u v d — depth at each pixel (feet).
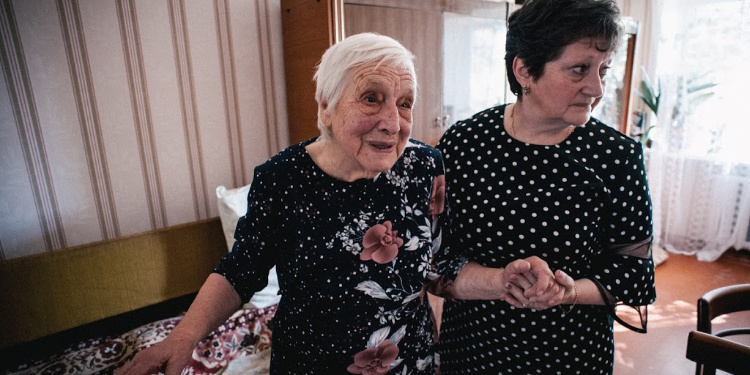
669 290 8.59
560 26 2.08
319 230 2.26
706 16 9.25
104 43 4.92
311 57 5.54
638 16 10.46
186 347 2.03
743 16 8.87
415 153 2.45
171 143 5.59
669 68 9.73
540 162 2.60
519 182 2.66
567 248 2.58
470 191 2.81
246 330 5.05
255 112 6.23
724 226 9.82
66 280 4.74
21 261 4.47
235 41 5.85
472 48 6.56
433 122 6.50
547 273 2.17
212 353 4.66
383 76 1.89
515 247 2.70
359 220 2.27
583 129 2.58
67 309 4.77
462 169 2.84
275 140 6.51
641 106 10.95
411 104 2.06
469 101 6.82
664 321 7.54
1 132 4.49
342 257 2.26
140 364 1.92
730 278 8.96
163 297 5.44
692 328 7.30
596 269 2.63
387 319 2.37
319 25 5.23
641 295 2.54
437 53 6.17
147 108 5.33
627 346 6.90
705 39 9.33
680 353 6.67
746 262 9.62
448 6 6.01
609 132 2.55
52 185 4.86
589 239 2.57
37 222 4.83
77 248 4.81
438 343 3.53
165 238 5.41
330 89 1.97
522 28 2.31
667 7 9.79
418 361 2.59
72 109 4.85
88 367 4.43
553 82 2.25
